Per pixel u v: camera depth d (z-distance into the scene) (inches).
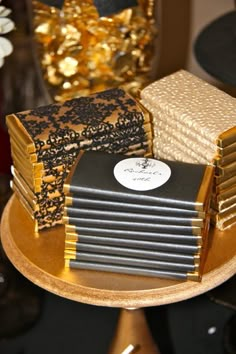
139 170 34.0
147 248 33.9
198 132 35.3
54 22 42.1
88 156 34.9
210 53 47.3
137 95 38.9
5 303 51.6
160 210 32.7
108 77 43.6
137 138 36.7
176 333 54.2
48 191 35.9
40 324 54.0
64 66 43.0
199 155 35.7
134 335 41.2
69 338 53.2
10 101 59.9
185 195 32.6
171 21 63.1
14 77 59.6
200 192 32.7
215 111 36.1
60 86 44.1
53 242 36.6
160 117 37.5
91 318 54.5
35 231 37.1
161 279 34.4
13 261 35.9
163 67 65.0
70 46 42.2
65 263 35.1
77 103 37.1
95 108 36.6
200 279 34.1
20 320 51.1
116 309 54.9
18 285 52.0
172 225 33.0
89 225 33.9
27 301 51.9
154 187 33.0
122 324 41.5
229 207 36.5
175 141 37.1
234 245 36.0
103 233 34.0
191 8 62.6
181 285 34.1
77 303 55.1
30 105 59.8
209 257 35.4
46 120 35.8
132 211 33.2
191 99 37.2
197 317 55.2
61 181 35.9
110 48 42.4
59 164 35.3
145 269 34.4
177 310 55.7
